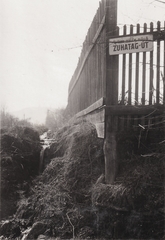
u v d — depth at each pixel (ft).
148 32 13.57
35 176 23.18
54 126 42.27
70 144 20.45
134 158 14.97
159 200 12.72
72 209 15.23
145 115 14.14
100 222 13.58
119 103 14.83
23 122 34.96
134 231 12.66
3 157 21.94
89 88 21.88
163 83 13.53
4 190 19.71
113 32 14.47
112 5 14.49
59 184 17.65
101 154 16.88
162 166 14.05
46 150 25.85
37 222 15.30
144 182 13.48
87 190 15.81
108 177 14.70
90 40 21.24
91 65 20.79
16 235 15.57
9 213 17.95
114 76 14.55
